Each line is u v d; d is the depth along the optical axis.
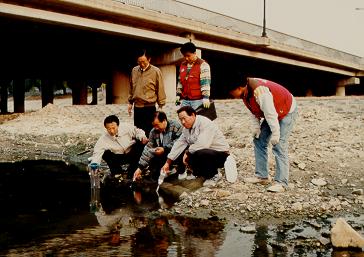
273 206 4.48
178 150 5.59
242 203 4.60
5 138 12.60
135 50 25.41
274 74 45.25
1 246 3.51
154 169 6.25
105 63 29.94
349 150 6.83
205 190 5.09
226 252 3.29
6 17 16.59
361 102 14.59
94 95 43.34
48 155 9.63
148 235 3.75
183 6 22.89
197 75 5.95
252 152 6.96
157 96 6.77
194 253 3.29
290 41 32.84
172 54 24.05
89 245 3.51
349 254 3.21
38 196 5.43
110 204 4.93
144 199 5.13
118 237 3.71
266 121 5.08
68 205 4.93
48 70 31.17
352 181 5.36
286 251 3.29
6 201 5.17
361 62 46.84
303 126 9.36
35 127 15.05
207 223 4.06
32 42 23.08
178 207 4.66
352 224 3.90
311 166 5.89
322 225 3.90
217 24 25.27
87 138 10.63
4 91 34.06
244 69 38.75
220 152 5.53
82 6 17.64
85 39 22.34
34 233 3.86
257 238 3.60
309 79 50.81
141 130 6.54
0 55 25.80
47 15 17.00
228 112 14.16
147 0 20.64
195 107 6.01
